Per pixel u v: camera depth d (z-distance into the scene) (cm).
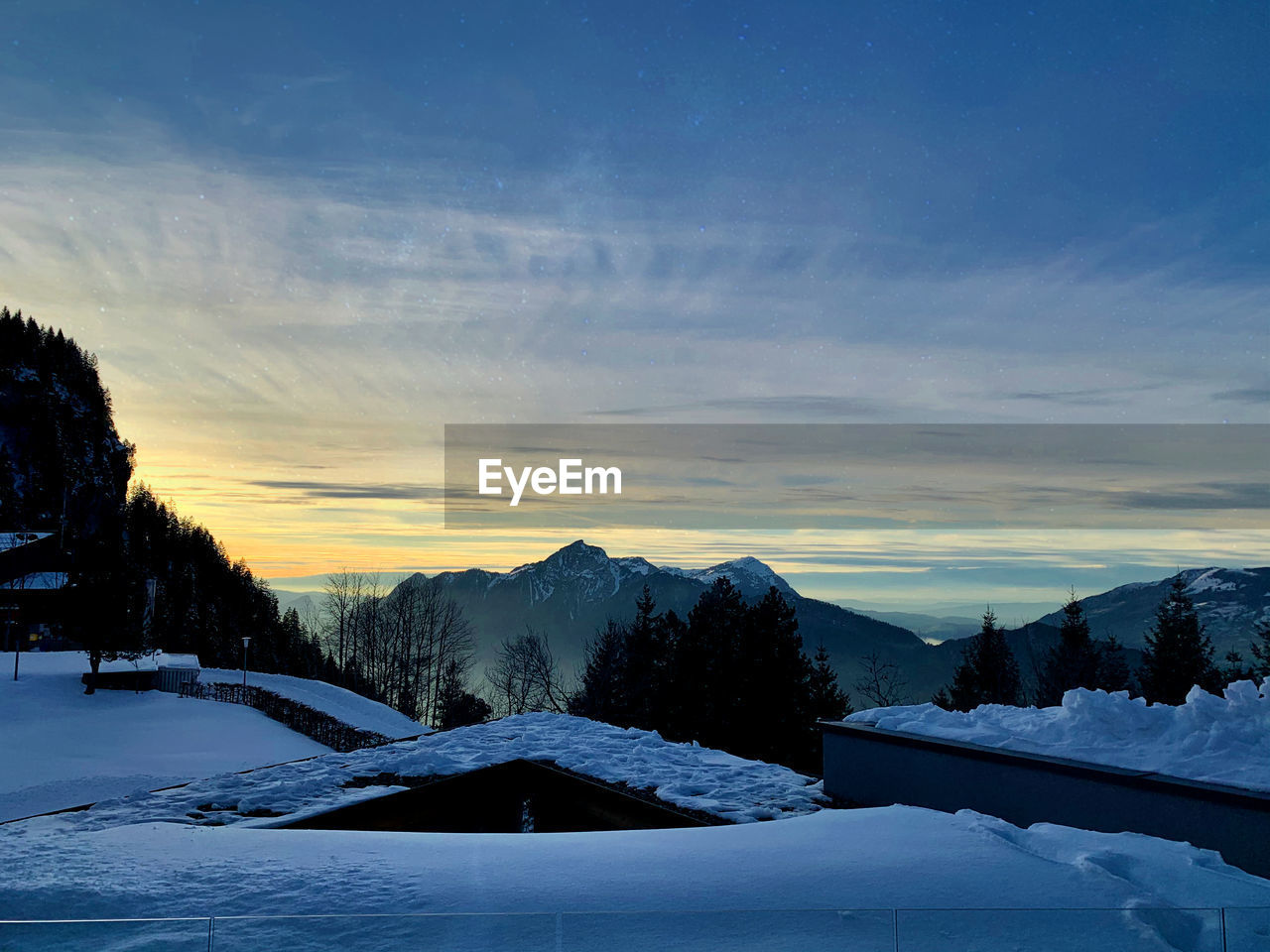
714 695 4703
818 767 4591
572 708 5188
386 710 5156
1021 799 729
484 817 913
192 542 10781
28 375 13250
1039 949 417
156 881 518
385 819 879
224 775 1011
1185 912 457
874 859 553
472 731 1441
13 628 6769
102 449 13875
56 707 4012
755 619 4722
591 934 433
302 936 429
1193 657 4816
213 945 417
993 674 5175
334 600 6619
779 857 563
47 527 10794
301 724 3897
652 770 1087
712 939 428
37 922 424
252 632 9625
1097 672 4984
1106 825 658
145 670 4878
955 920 444
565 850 600
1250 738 661
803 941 424
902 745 862
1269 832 552
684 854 581
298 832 677
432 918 448
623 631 5341
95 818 784
